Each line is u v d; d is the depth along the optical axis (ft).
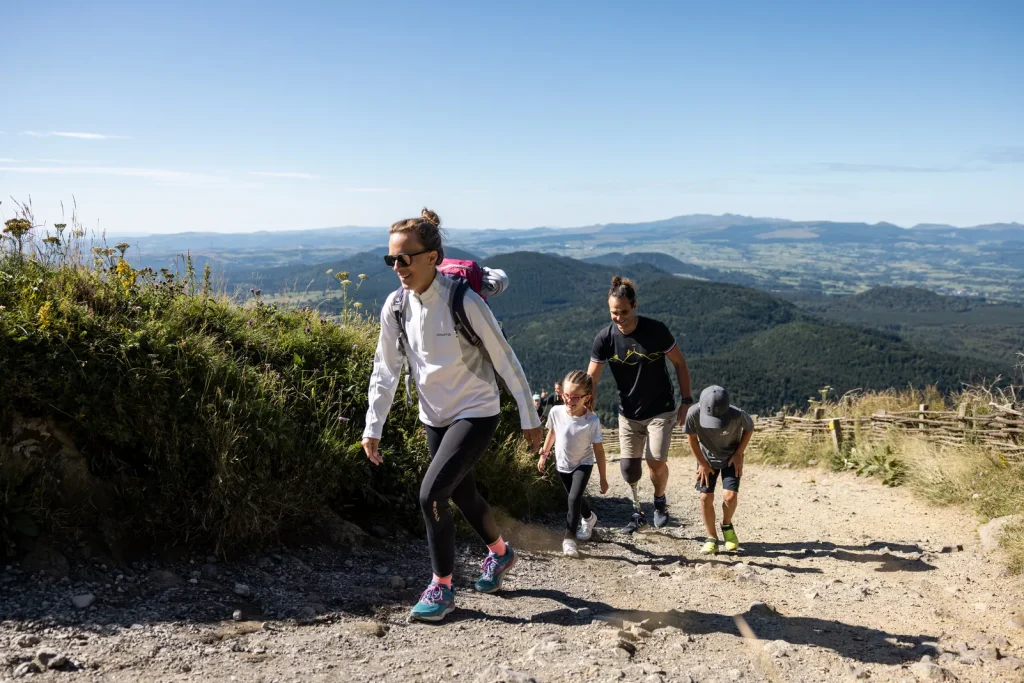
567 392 16.85
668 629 11.08
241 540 12.30
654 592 13.65
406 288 10.21
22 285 12.91
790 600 13.35
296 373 15.92
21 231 13.85
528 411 10.74
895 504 22.63
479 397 10.59
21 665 7.79
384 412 11.11
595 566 15.66
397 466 15.52
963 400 29.91
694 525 20.93
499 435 20.06
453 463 10.43
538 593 12.99
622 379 19.20
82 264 14.76
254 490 12.38
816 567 16.02
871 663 9.79
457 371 10.39
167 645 8.77
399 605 11.47
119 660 8.23
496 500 18.58
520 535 17.47
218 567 11.59
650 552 17.49
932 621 12.00
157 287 15.81
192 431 12.10
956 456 23.90
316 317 18.62
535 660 9.30
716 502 24.58
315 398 15.25
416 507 15.57
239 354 15.37
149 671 8.04
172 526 11.75
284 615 10.35
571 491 16.71
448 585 11.01
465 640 10.16
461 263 11.52
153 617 9.55
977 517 19.42
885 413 31.12
